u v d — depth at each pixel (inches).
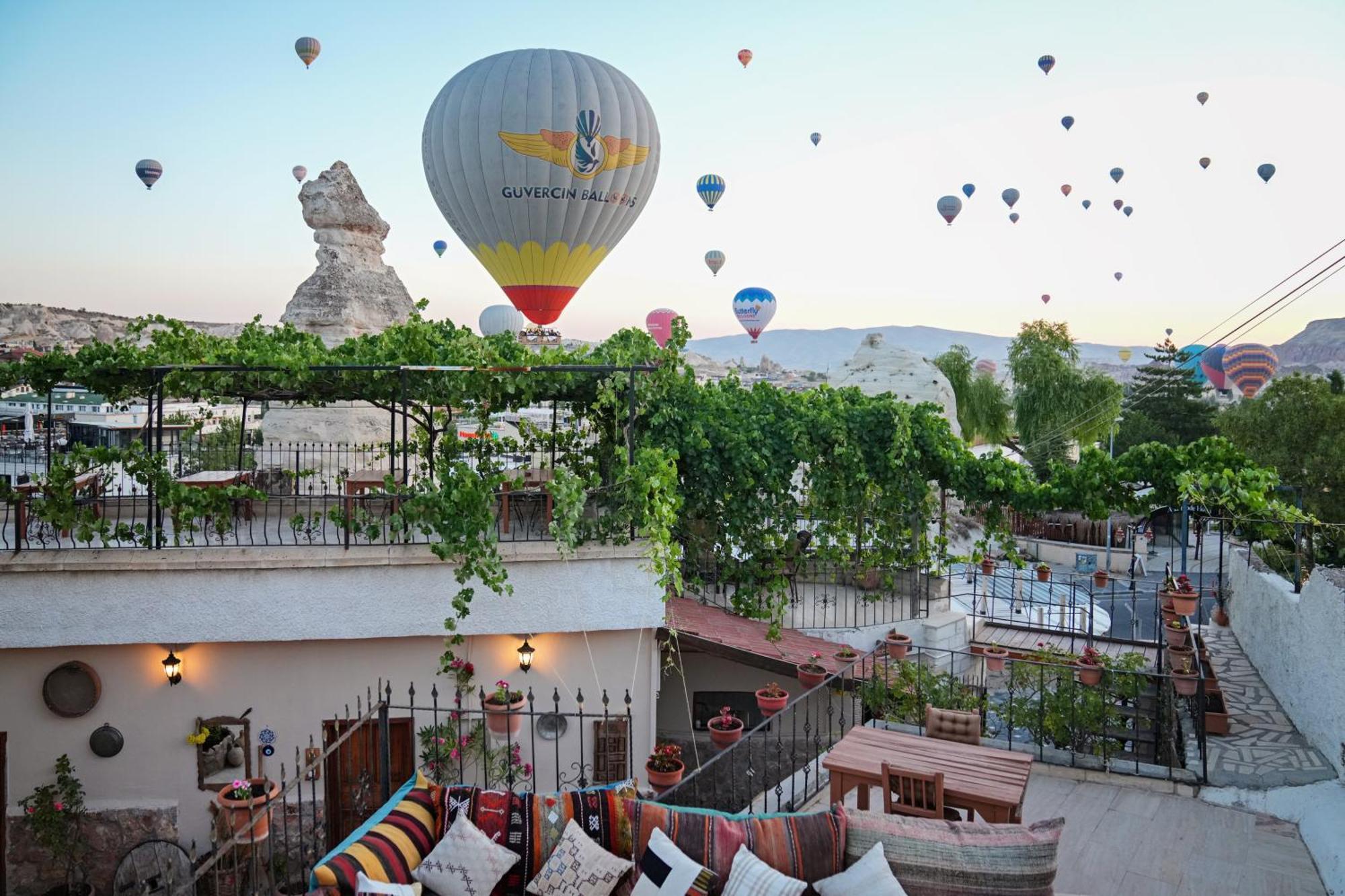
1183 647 438.0
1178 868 262.1
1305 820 284.2
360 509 487.5
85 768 401.1
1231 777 323.6
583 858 208.5
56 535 403.9
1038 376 1627.7
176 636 393.4
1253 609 512.7
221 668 404.8
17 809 399.9
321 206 754.2
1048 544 1185.4
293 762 408.8
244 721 406.3
